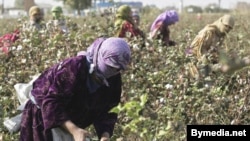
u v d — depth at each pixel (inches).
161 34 413.1
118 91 182.4
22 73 308.7
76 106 177.8
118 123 244.1
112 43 168.7
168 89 283.6
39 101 175.9
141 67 331.0
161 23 412.5
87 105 178.7
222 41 342.0
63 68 172.9
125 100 283.4
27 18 510.6
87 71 172.4
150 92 294.8
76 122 180.2
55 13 443.8
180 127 215.0
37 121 181.2
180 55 342.6
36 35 382.6
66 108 176.9
